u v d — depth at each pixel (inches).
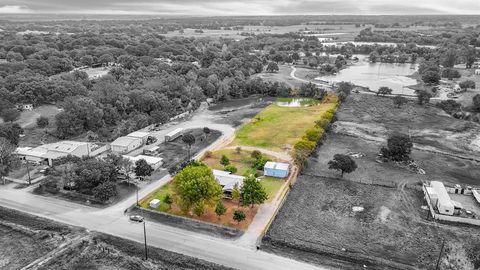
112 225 3127.5
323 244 2940.5
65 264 2603.3
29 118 6072.8
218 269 2573.8
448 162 4707.2
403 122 6382.9
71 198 3587.6
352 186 3978.8
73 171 3791.8
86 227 3090.6
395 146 4576.8
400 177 4215.1
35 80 7121.1
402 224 3262.8
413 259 2790.4
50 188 3767.2
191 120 6486.2
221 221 3208.7
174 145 5182.1
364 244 2965.1
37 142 5172.2
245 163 4562.0
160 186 3880.4
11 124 5211.6
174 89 7583.7
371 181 4094.5
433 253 2864.2
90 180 3666.3
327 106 7298.2
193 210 3280.0
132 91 6604.3
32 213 3307.1
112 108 6028.5
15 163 4119.1
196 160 4301.2
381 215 3408.0
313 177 4195.4
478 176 4296.3
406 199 3710.6
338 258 2743.6
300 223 3262.8
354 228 3198.8
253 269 2593.5
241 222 3193.9
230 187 3636.8
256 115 6737.2
